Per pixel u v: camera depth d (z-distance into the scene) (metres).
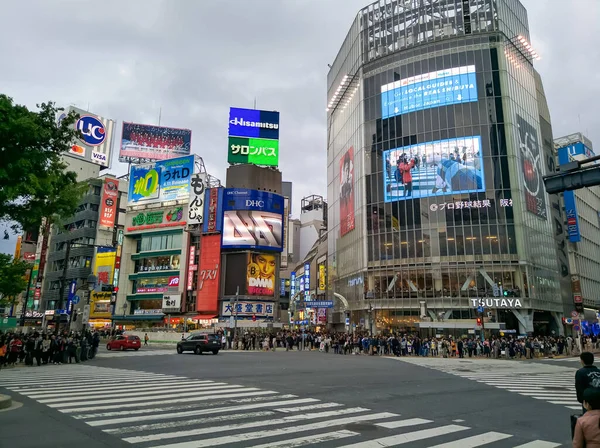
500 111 52.66
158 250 67.25
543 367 24.61
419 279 51.69
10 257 28.14
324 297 77.44
